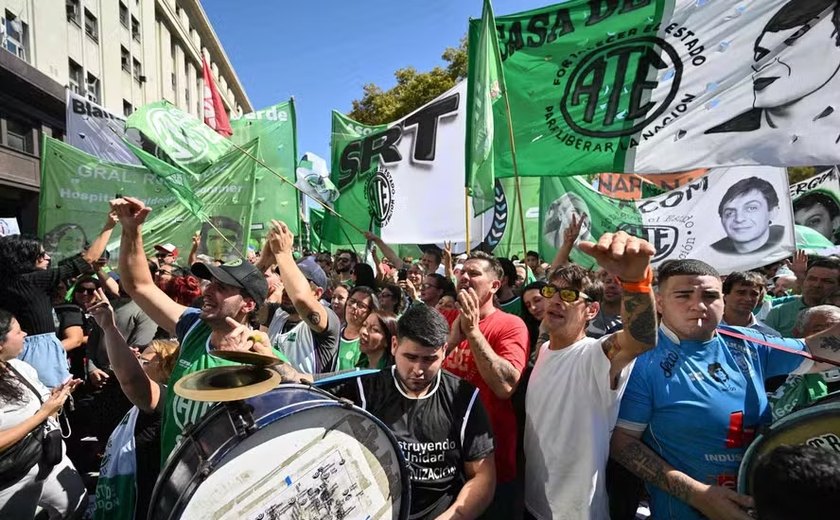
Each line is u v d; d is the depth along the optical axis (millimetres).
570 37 3979
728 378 2082
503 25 4125
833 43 3404
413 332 2037
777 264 8281
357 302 3705
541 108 4059
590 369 2133
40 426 2723
